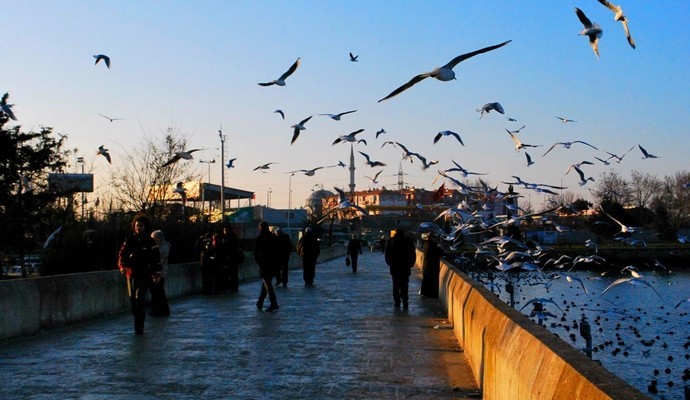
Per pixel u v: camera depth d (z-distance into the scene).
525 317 8.16
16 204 37.91
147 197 38.41
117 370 11.02
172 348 13.06
